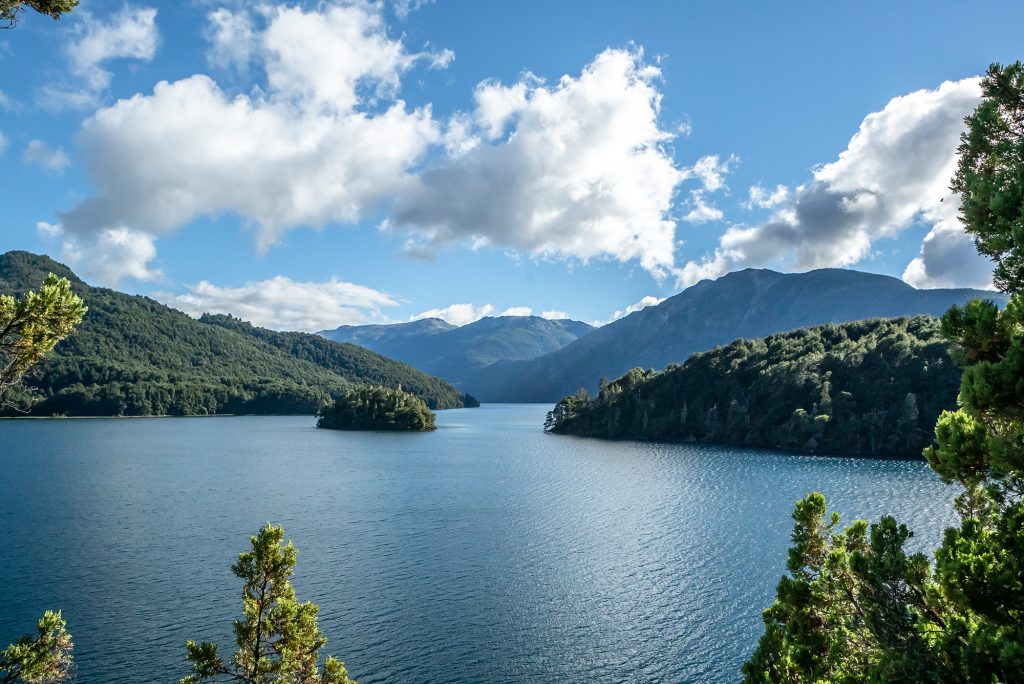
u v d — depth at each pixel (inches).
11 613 2009.1
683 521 3378.4
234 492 4335.6
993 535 383.9
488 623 1975.9
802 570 701.9
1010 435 361.1
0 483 4589.1
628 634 1902.1
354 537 3036.4
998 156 398.0
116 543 2871.6
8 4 433.7
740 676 1657.2
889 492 4055.1
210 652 872.3
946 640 379.6
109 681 1582.2
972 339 370.6
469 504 3917.3
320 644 892.0
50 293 454.9
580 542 2935.5
